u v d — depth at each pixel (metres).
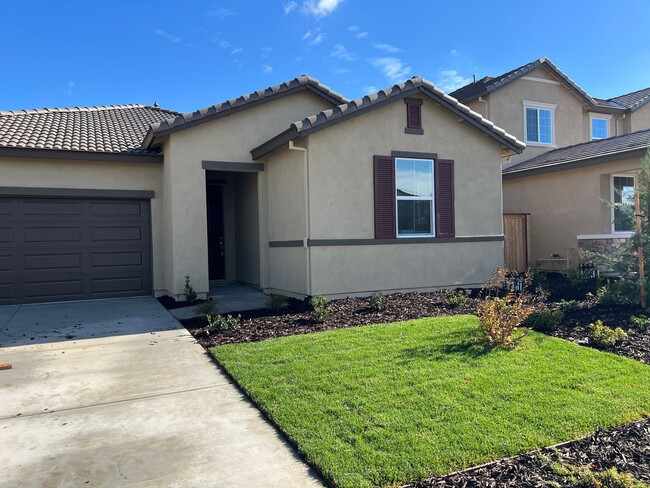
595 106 19.72
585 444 3.92
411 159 11.19
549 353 6.13
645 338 6.77
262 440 4.10
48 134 12.19
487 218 12.09
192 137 11.62
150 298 11.91
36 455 3.88
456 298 9.54
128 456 3.84
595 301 9.45
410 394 4.86
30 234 11.18
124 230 12.04
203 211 11.71
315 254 10.15
